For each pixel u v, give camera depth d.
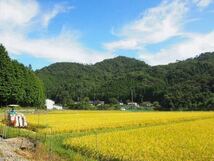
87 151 28.75
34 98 130.88
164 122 59.53
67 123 55.22
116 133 39.12
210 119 65.06
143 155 25.36
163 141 31.80
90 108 157.25
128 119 64.88
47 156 26.75
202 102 149.88
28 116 76.56
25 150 27.98
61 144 33.91
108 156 26.27
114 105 165.00
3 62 113.62
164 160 23.67
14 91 116.94
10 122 47.03
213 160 23.39
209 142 30.94
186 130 41.72
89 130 47.81
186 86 167.62
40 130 44.94
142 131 40.94
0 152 23.66
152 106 170.00
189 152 25.80
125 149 27.62
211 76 177.50
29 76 128.25
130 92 198.88
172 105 156.50
